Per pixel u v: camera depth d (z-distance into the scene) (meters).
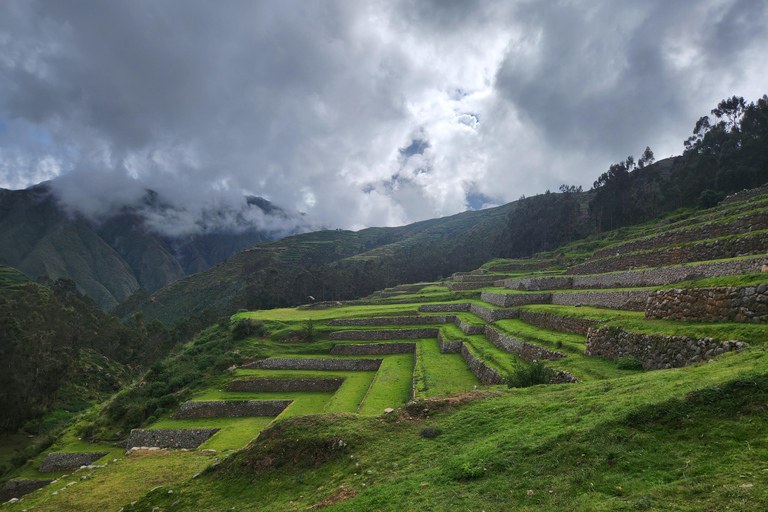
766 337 12.24
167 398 41.81
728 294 15.66
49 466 35.41
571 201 103.75
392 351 48.03
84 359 75.12
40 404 55.66
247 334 58.06
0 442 47.94
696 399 8.91
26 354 54.31
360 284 114.69
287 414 33.88
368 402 28.25
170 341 81.88
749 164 66.44
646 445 8.48
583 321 26.25
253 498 14.60
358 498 11.34
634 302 25.31
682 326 16.56
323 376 42.94
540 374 18.25
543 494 8.38
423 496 10.13
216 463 17.50
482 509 8.62
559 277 43.62
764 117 69.38
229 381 44.50
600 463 8.56
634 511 6.67
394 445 14.66
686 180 82.81
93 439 39.09
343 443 15.50
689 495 6.55
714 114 90.81
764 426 7.43
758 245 22.69
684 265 24.55
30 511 19.69
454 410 16.11
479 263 115.88
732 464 6.86
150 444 34.97
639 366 17.41
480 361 29.59
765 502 5.66
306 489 13.95
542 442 10.25
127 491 20.84
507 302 42.31
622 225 93.94
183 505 15.44
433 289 83.62
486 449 11.28
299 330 56.09
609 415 10.09
